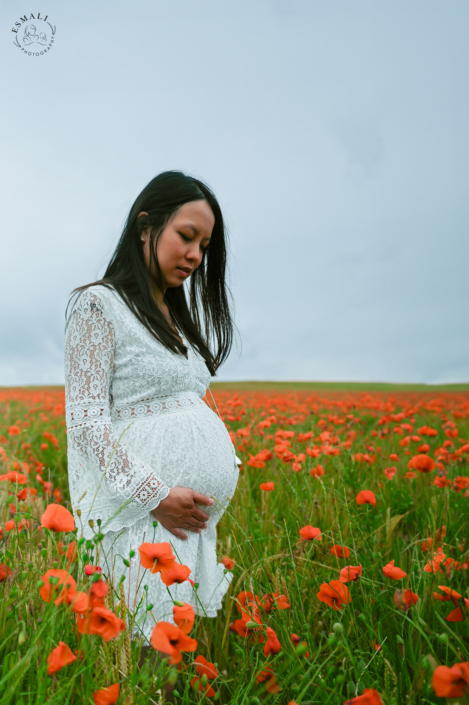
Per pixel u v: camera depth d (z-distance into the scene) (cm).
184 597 158
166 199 173
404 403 930
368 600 158
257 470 346
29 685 103
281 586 151
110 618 97
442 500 271
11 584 136
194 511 155
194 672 141
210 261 221
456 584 179
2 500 196
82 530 141
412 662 133
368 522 253
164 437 162
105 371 156
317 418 638
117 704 102
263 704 118
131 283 171
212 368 220
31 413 816
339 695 118
